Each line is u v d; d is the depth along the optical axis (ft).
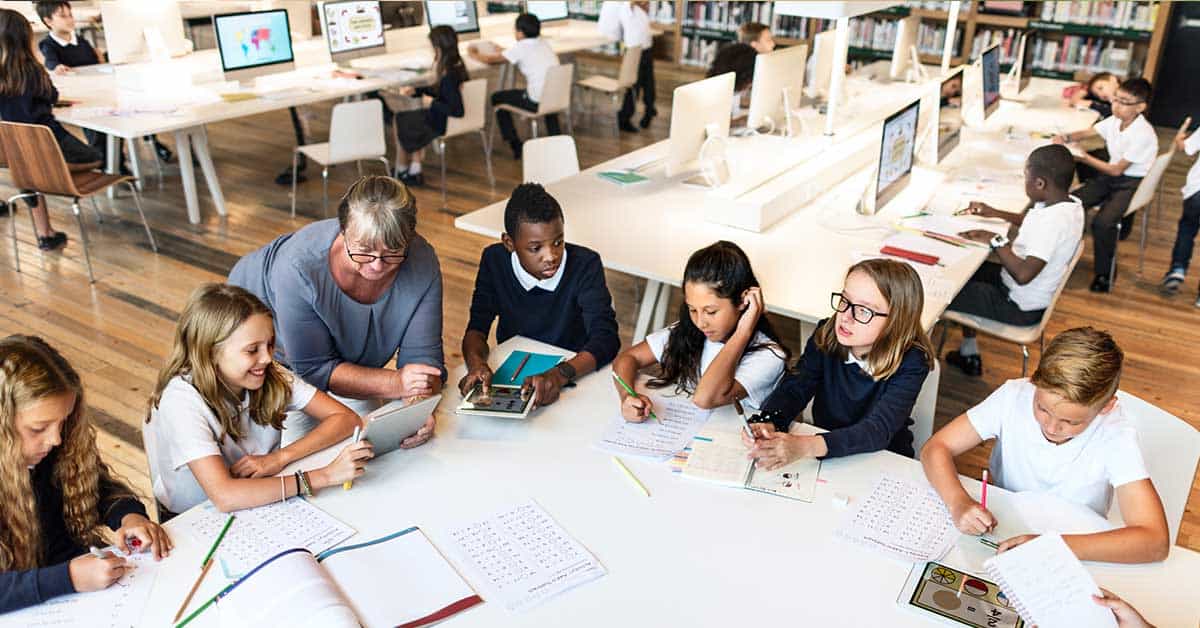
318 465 6.04
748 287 6.95
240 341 5.71
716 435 6.45
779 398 6.93
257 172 19.40
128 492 5.79
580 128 23.90
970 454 9.93
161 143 20.17
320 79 18.28
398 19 21.61
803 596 4.97
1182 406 11.21
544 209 7.66
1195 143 13.78
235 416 6.07
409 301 7.04
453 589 4.95
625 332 12.91
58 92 15.40
